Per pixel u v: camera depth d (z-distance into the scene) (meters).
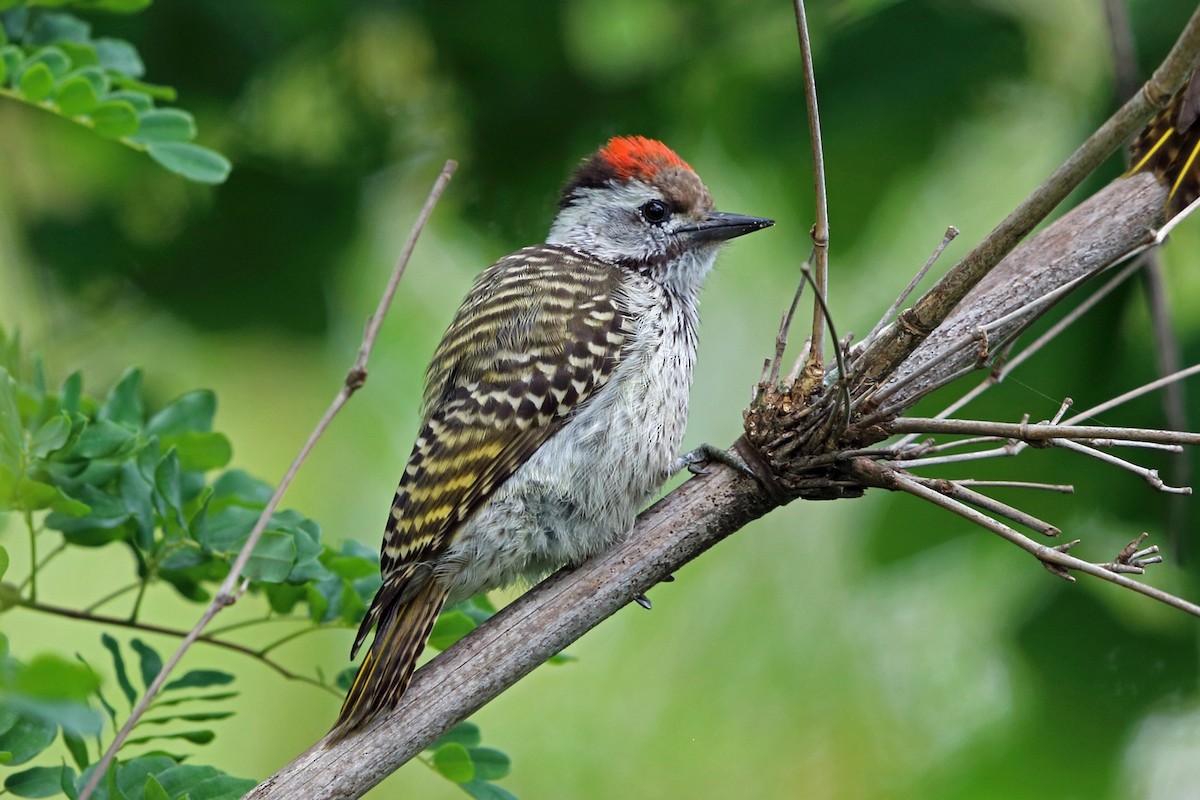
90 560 13.17
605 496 8.49
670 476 8.86
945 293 6.77
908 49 11.28
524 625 7.35
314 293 12.31
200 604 8.27
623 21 12.80
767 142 11.53
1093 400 10.31
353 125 12.71
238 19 11.63
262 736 13.06
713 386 14.52
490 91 12.74
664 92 12.59
